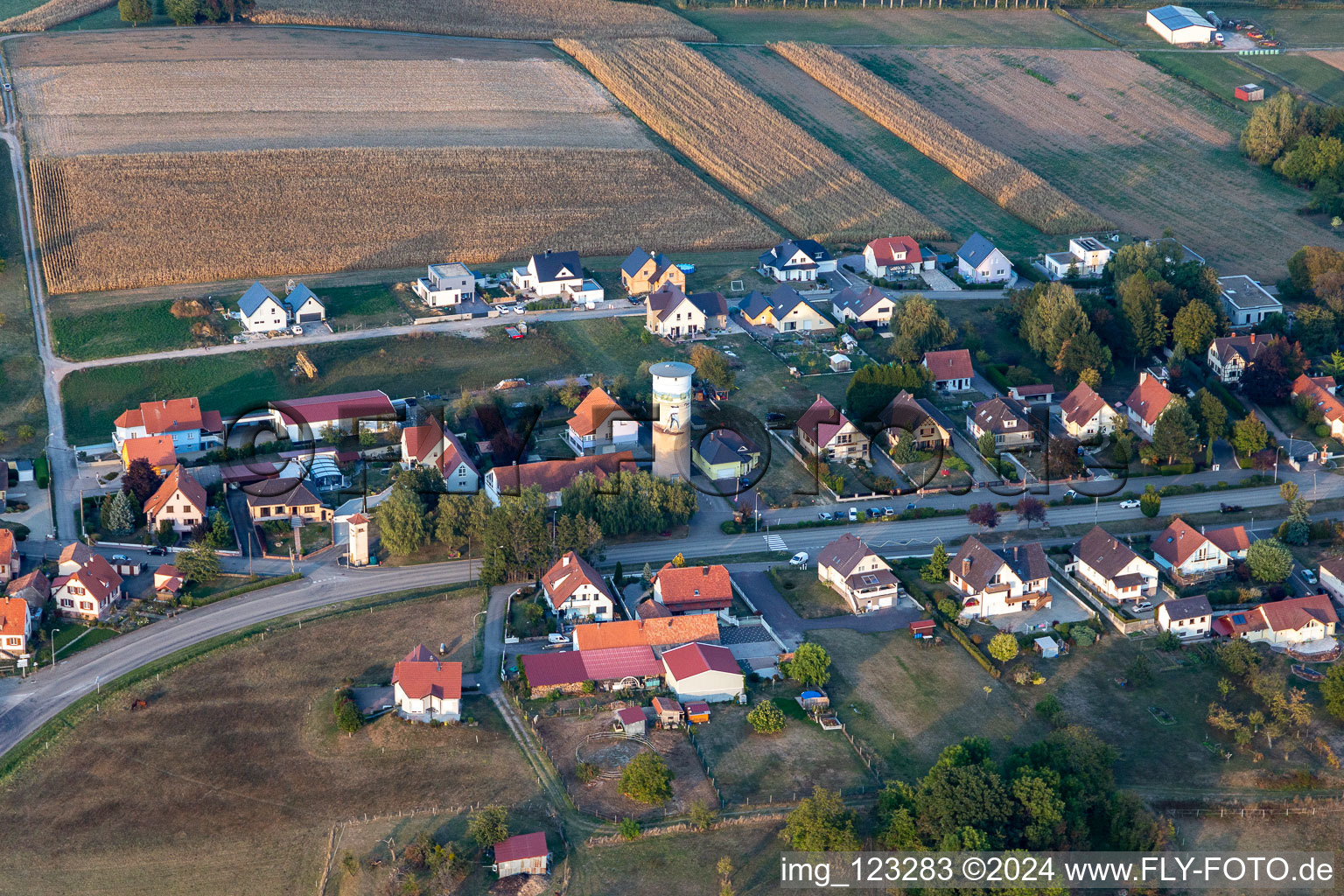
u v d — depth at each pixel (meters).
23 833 119.75
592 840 119.38
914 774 127.94
